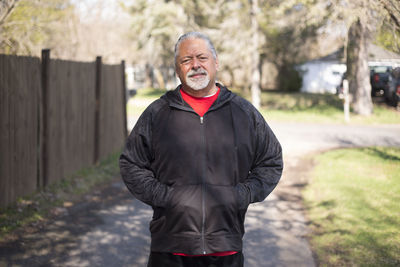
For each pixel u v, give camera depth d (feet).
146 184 8.11
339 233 16.03
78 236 16.17
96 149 28.84
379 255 13.69
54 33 45.01
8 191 18.54
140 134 8.34
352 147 39.01
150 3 103.55
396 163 28.89
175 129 8.11
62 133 23.75
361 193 21.21
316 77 125.80
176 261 8.01
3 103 18.03
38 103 21.06
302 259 14.19
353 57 66.95
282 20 86.07
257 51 86.43
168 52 112.37
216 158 8.02
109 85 32.14
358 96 68.13
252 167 8.83
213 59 8.25
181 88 8.48
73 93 25.27
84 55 68.03
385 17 24.06
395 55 27.84
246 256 14.56
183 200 7.80
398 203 19.20
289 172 28.66
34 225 17.01
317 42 84.99
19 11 25.44
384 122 61.16
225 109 8.31
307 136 47.19
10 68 18.58
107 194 22.76
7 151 18.40
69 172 24.76
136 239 16.08
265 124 8.64
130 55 143.02
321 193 22.21
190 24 104.63
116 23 99.55
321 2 37.55
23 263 13.51
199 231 7.84
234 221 8.04
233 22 90.94
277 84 126.62
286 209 20.29
